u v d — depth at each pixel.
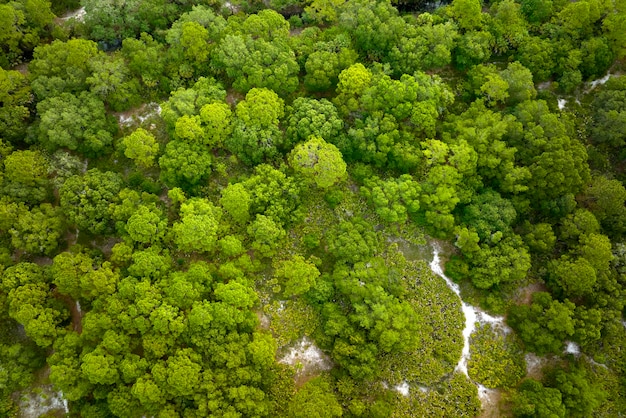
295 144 52.59
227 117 51.72
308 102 53.09
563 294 48.22
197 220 46.78
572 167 49.00
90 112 52.12
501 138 52.41
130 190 49.75
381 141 51.22
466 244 48.62
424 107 51.97
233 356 42.19
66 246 49.84
